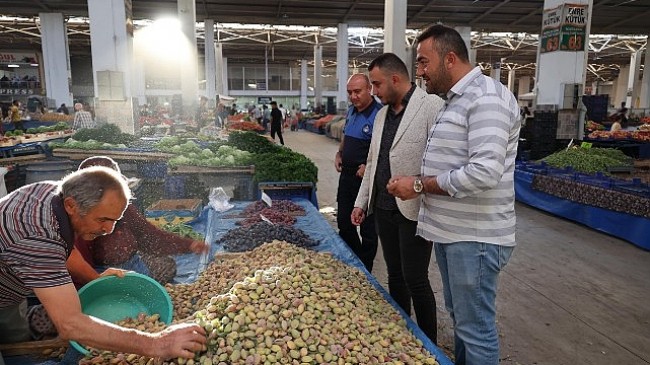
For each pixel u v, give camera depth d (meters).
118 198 1.56
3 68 31.72
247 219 4.04
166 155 5.37
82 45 28.77
